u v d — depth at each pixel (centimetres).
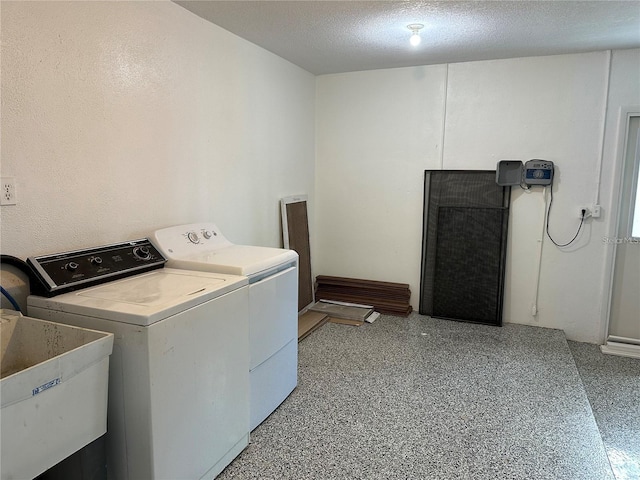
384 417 253
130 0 228
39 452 137
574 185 379
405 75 420
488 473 206
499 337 378
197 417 188
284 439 232
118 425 171
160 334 165
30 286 186
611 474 205
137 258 225
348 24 290
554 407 265
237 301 211
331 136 456
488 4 253
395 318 427
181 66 265
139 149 240
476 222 406
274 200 384
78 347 149
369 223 454
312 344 362
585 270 384
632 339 379
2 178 176
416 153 426
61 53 195
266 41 330
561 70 371
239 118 325
